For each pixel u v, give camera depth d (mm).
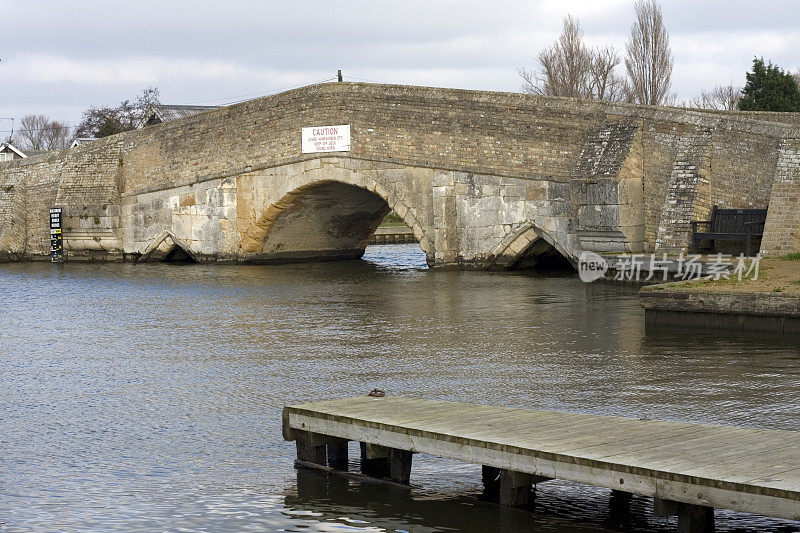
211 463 12484
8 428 14562
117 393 16734
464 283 30688
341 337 21547
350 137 36062
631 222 29703
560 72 54719
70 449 13305
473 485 11492
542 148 31891
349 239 43219
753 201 27281
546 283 29969
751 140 27250
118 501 11195
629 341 19750
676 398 14828
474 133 33438
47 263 45531
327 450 12391
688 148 28609
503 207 33031
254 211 39156
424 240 35031
